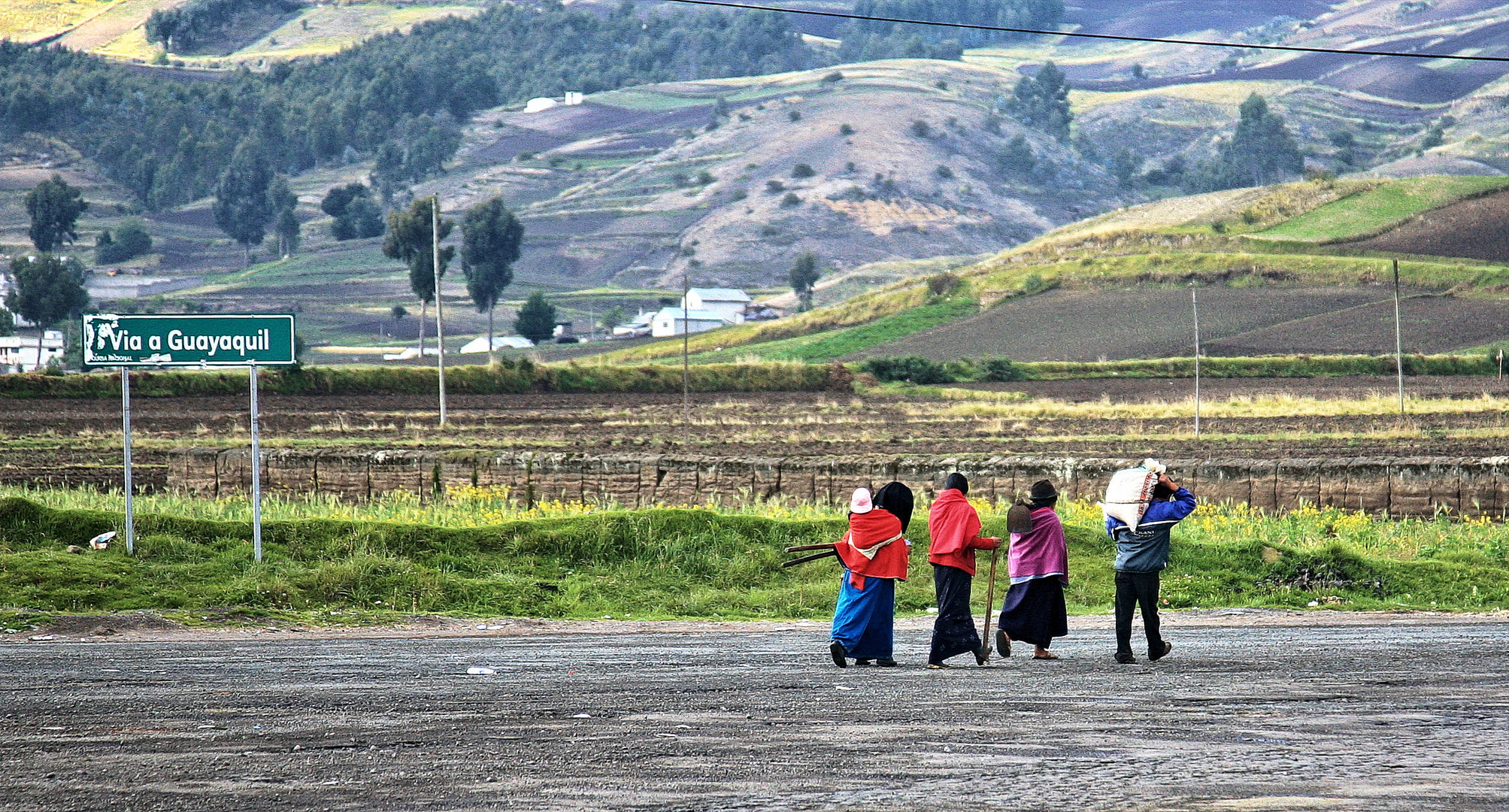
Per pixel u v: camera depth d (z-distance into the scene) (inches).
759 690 1518.2
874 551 1744.6
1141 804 978.1
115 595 2332.7
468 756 1153.4
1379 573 2738.7
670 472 4357.8
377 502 4266.7
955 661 1825.8
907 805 980.6
